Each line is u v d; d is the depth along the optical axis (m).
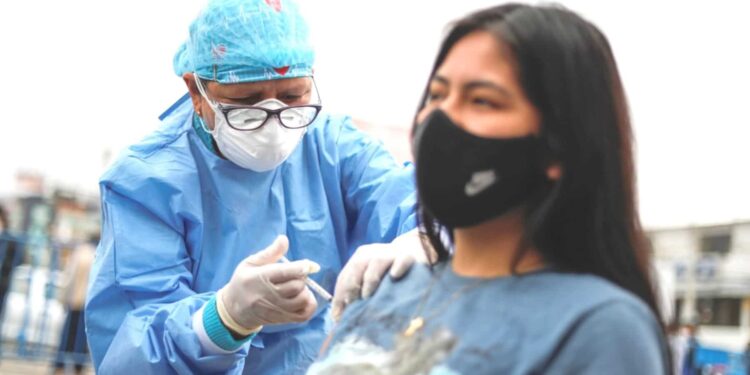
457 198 1.36
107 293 2.45
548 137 1.35
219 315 2.17
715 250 20.58
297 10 2.51
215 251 2.56
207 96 2.46
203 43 2.44
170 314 2.30
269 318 2.10
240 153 2.48
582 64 1.36
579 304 1.27
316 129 2.73
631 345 1.23
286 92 2.46
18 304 7.60
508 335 1.30
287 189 2.64
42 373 7.68
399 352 1.41
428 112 1.41
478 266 1.44
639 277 1.39
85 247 7.46
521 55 1.35
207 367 2.25
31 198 12.52
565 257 1.40
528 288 1.34
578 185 1.35
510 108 1.35
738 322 18.59
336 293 1.72
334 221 2.70
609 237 1.37
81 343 7.33
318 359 1.56
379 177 2.66
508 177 1.35
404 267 1.55
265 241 2.58
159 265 2.46
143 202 2.50
